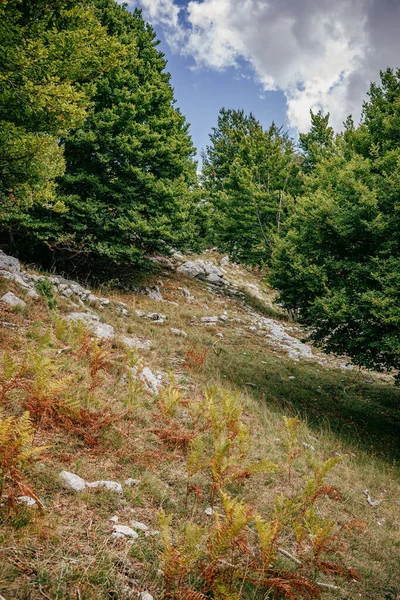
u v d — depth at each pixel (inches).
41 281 438.9
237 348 588.7
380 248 384.2
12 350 237.9
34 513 109.4
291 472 227.5
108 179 679.1
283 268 502.6
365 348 387.5
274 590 115.8
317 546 136.3
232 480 166.6
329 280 425.4
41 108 302.2
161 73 878.4
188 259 1259.2
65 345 286.2
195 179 1093.8
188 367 389.4
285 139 1244.5
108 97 669.3
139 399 237.3
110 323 455.8
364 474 278.2
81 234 668.1
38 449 112.1
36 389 158.6
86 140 604.1
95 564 100.2
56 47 324.2
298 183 1179.9
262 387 440.1
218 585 101.6
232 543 117.9
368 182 412.2
